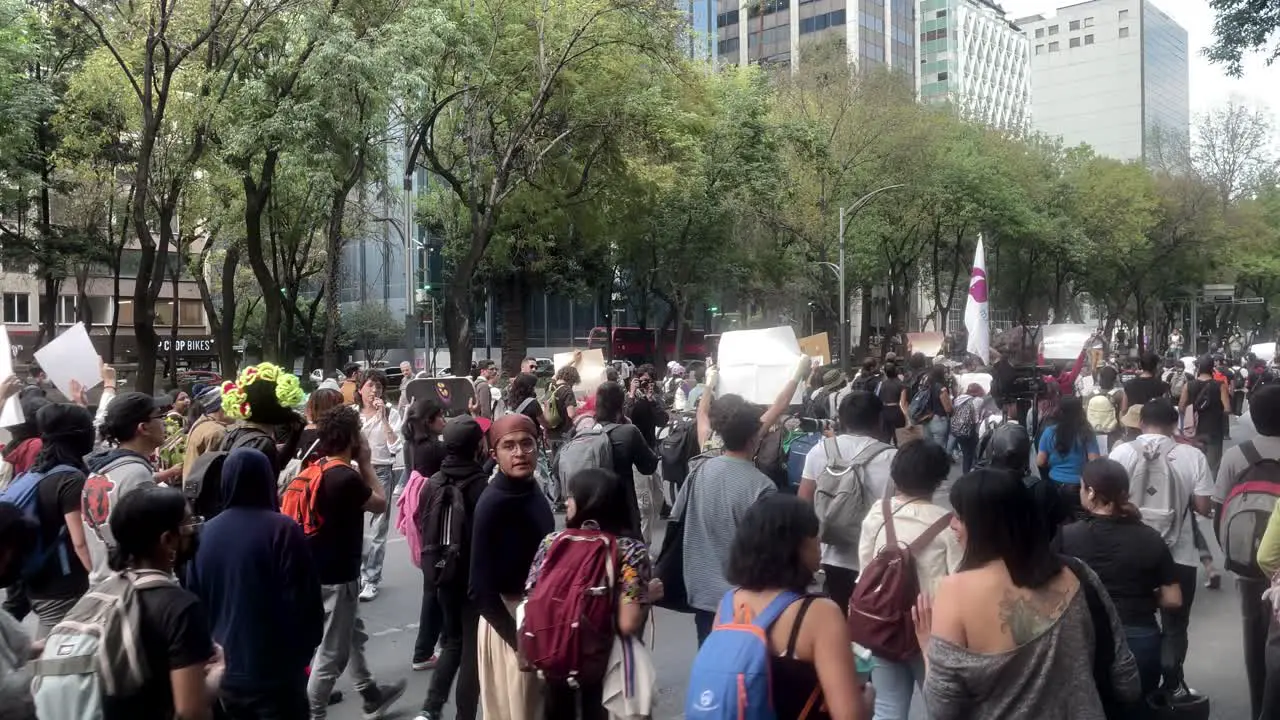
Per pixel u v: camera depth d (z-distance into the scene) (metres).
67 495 5.09
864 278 49.38
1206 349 60.91
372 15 22.23
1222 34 15.20
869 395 5.47
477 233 26.66
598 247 38.53
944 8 114.69
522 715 4.45
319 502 5.32
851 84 43.38
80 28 23.55
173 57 21.86
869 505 5.29
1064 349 21.59
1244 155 58.44
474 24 24.83
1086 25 136.00
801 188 40.19
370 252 54.19
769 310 50.34
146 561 3.31
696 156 32.28
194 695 3.20
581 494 3.96
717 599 4.78
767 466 7.75
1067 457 7.62
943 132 47.72
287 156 22.30
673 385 21.58
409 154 25.56
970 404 14.78
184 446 7.54
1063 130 137.62
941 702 2.90
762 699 2.77
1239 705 5.83
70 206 33.06
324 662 5.42
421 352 51.69
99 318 53.62
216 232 31.08
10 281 48.66
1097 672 3.08
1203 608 8.03
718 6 102.75
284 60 21.72
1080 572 3.10
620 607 3.85
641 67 28.45
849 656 2.83
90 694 3.14
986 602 2.87
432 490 5.50
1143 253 56.44
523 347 41.03
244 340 53.25
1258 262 61.75
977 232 47.72
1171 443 5.94
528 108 27.36
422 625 6.72
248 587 4.05
